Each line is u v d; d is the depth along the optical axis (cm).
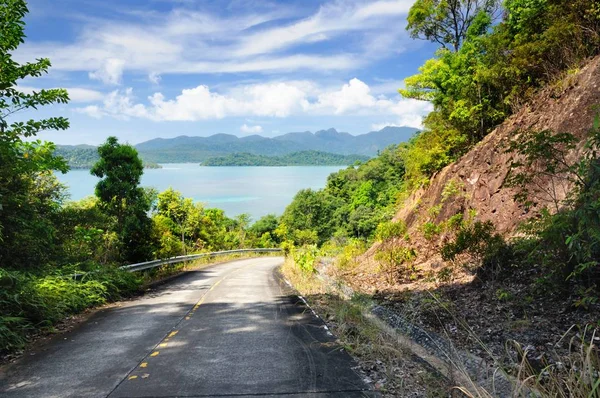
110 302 1067
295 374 474
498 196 1130
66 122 977
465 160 1444
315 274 1403
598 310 534
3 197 926
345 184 9894
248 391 425
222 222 5984
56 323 791
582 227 525
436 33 2894
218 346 595
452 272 938
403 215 1877
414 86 2192
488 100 1566
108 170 1961
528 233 674
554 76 1240
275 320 773
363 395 413
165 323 767
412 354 538
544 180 936
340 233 6556
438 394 398
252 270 2100
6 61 934
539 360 453
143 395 419
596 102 938
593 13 1157
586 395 278
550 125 1054
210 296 1119
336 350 566
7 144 906
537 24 1405
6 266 952
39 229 1012
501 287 735
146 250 1933
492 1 2466
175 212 3425
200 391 426
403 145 4959
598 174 540
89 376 480
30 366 525
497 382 402
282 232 7506
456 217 1198
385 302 845
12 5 895
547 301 617
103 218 1347
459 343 549
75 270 1108
